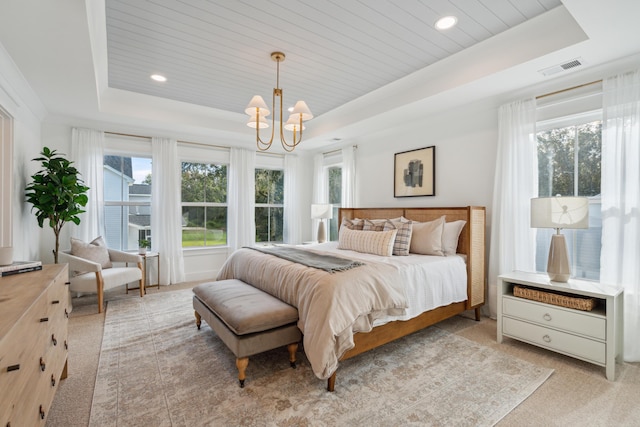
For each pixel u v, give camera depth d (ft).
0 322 3.30
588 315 7.06
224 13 7.20
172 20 7.44
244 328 6.31
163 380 6.62
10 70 7.98
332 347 6.04
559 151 9.43
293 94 12.29
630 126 7.60
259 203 18.92
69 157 12.98
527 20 7.45
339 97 12.55
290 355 7.16
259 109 9.12
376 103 12.55
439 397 6.06
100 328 9.48
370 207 15.84
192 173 16.43
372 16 7.34
